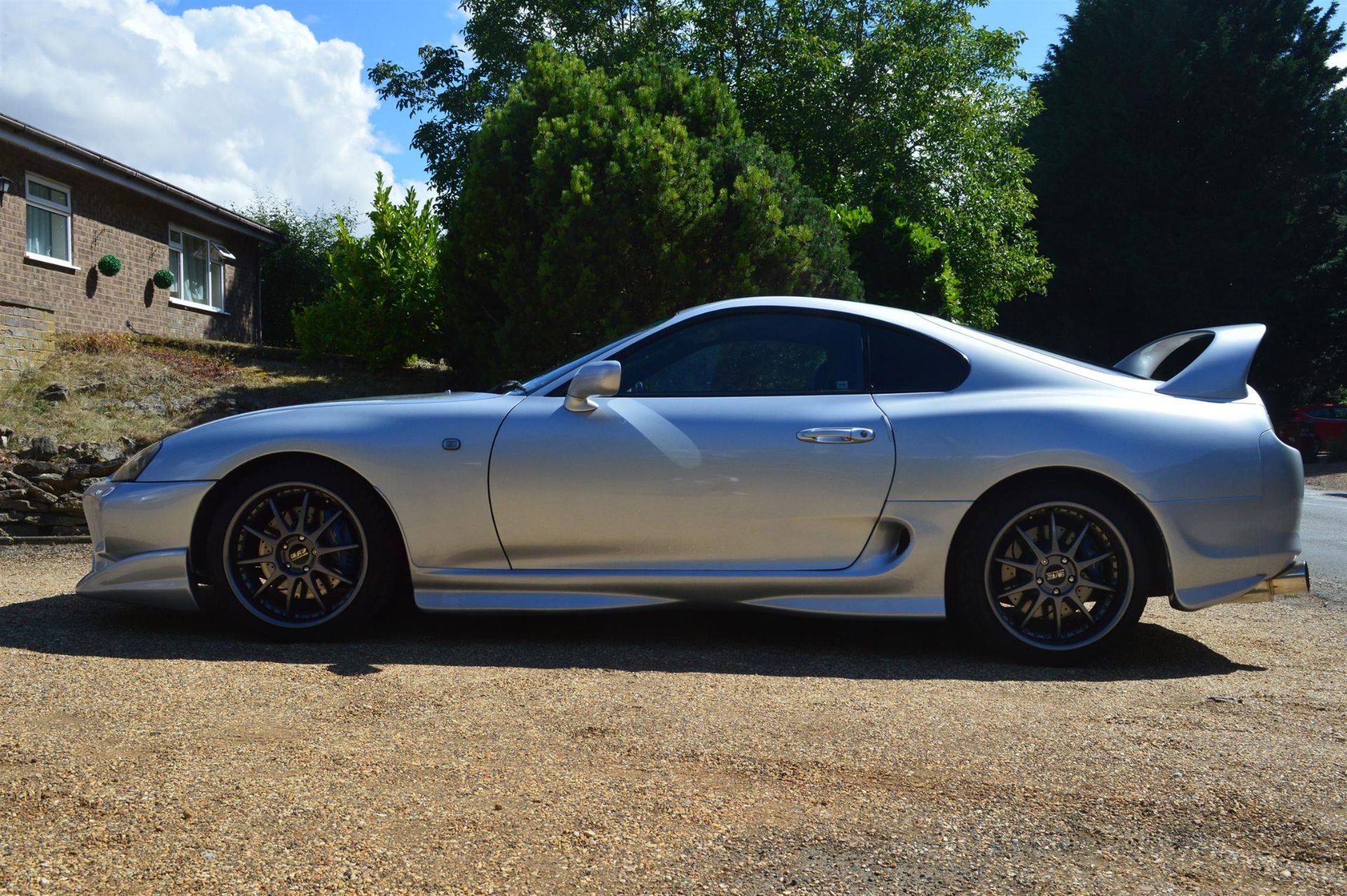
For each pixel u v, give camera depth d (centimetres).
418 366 1322
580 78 1043
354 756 244
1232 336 401
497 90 2000
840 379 391
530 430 382
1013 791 229
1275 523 376
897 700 306
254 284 2025
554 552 383
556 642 386
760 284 948
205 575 395
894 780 235
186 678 314
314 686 308
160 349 1234
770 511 375
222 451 383
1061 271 2953
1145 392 386
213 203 1769
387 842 196
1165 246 2723
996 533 370
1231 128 2723
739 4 1955
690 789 227
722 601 383
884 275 1413
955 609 381
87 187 1508
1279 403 2905
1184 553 366
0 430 825
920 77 1911
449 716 279
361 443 381
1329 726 282
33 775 226
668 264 899
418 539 381
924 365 392
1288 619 466
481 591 386
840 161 1936
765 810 216
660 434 379
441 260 1070
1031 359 394
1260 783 235
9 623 399
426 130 1986
